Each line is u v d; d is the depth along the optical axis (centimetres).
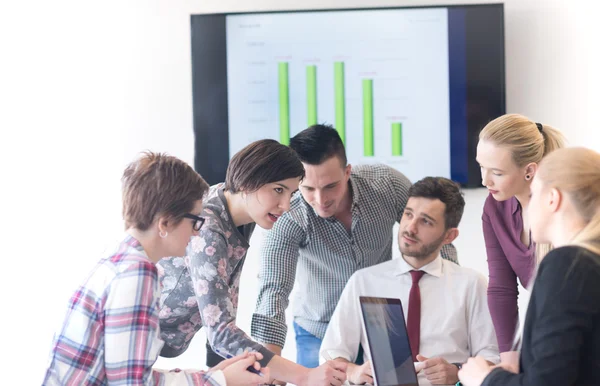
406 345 214
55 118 387
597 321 139
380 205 270
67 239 388
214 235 202
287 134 382
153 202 166
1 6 386
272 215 205
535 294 146
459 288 252
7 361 386
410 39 376
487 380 156
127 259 162
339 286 278
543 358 141
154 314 160
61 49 386
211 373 171
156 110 386
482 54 372
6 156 387
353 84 379
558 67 373
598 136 371
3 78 386
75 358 160
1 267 388
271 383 222
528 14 374
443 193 247
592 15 369
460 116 375
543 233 156
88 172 387
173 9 384
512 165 216
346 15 377
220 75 381
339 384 201
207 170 383
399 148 379
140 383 156
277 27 379
